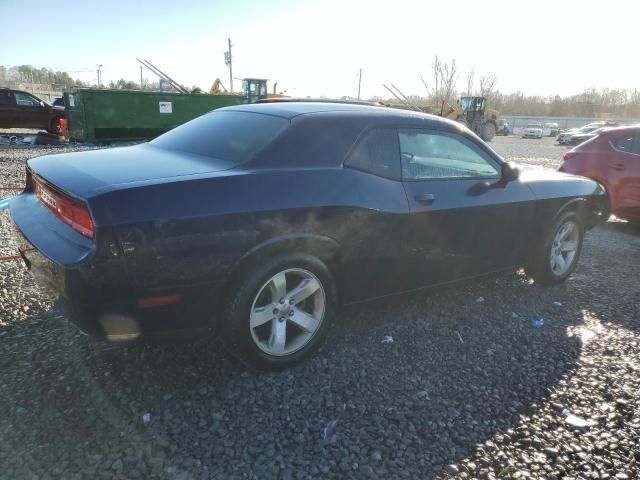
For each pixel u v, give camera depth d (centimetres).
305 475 210
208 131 323
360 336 334
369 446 229
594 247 593
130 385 265
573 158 718
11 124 1917
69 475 202
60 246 234
